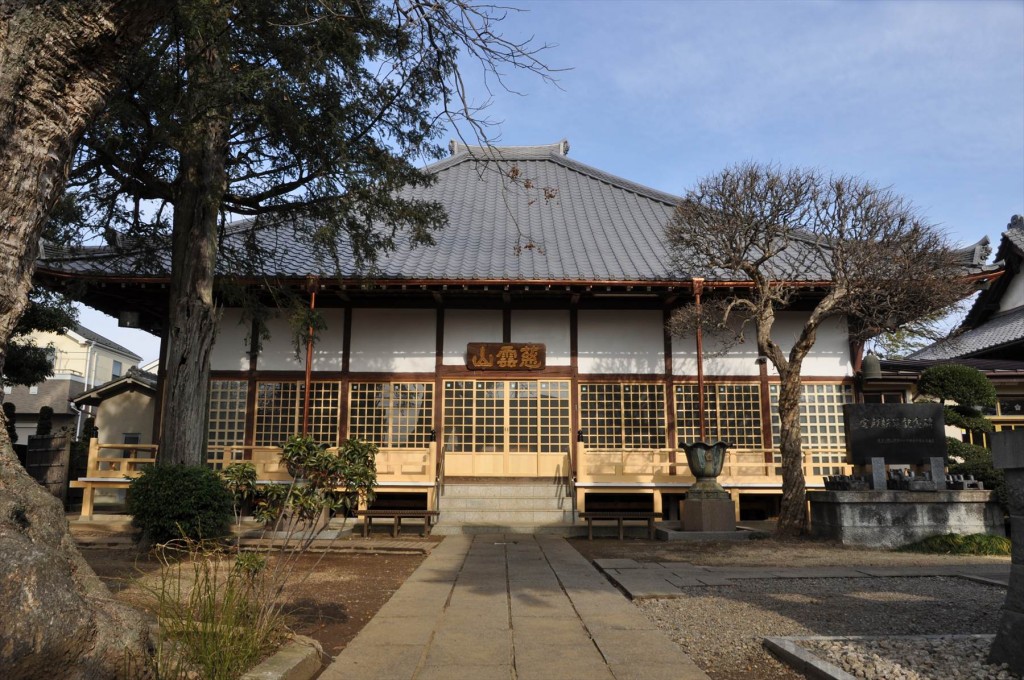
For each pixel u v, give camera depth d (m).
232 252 13.16
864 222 11.16
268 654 4.30
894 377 15.20
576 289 14.77
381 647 5.00
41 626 2.92
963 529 10.70
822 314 11.59
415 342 15.89
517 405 15.66
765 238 12.23
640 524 13.31
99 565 8.59
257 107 9.70
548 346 15.88
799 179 11.76
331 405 15.58
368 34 9.75
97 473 13.73
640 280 14.51
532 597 6.85
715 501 12.20
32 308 16.61
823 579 7.73
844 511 10.82
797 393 12.04
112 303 15.88
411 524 13.24
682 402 15.70
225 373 15.66
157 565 8.55
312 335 13.45
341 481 5.39
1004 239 23.36
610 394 15.72
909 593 6.95
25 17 3.96
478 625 5.68
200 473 9.70
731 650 4.96
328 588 7.43
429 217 12.59
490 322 15.98
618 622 5.74
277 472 14.26
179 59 9.20
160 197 11.77
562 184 21.88
